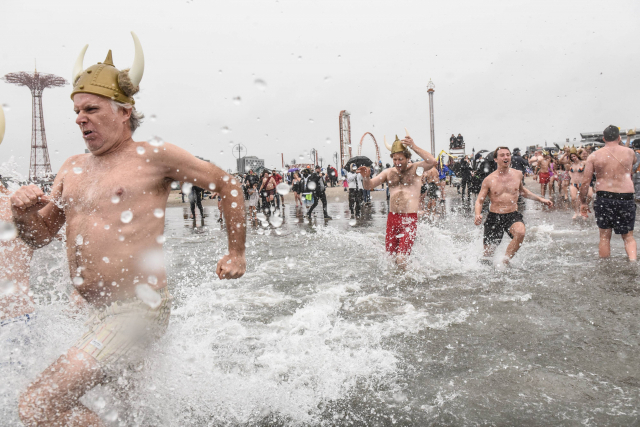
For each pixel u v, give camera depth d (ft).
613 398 6.83
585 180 17.60
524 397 6.97
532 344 9.09
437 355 8.73
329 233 30.07
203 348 9.08
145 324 5.97
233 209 6.49
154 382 6.57
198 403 6.93
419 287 14.25
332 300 13.03
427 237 22.49
